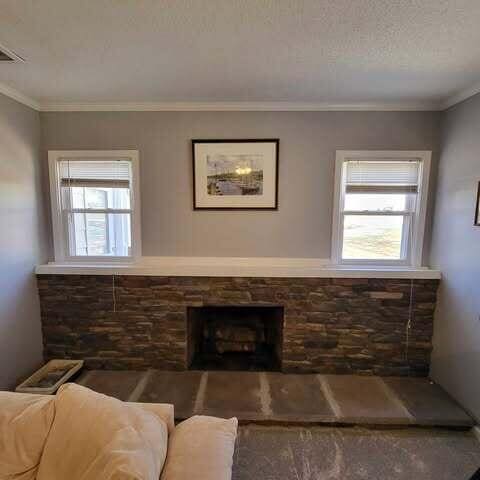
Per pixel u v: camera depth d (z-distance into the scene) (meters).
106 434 1.16
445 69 1.99
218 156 2.71
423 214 2.71
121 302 2.72
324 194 2.74
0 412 1.31
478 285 2.17
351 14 1.44
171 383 2.55
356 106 2.63
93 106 2.67
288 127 2.68
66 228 2.86
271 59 1.88
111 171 2.78
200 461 1.21
